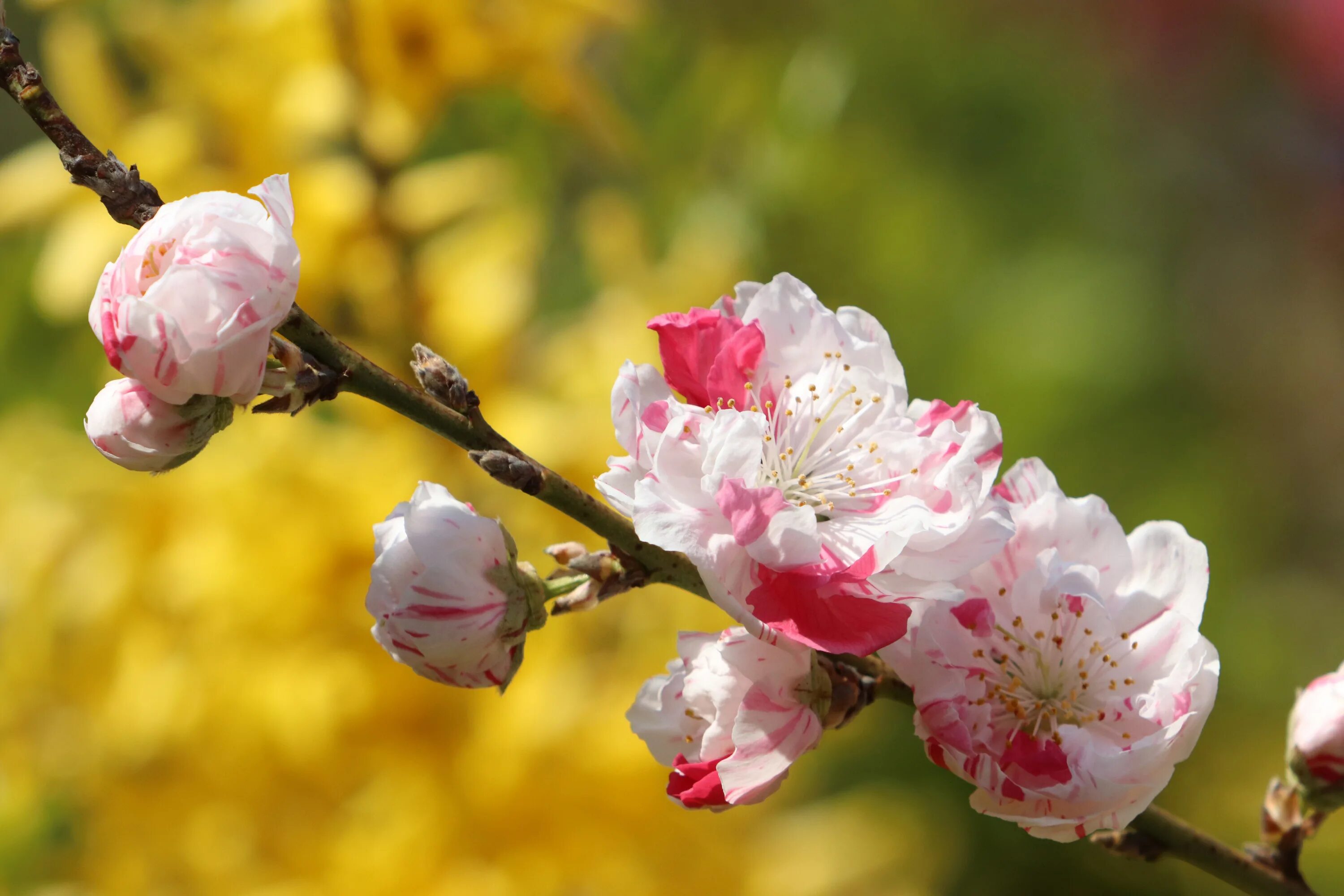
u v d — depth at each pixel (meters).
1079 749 0.54
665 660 0.79
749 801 0.54
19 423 0.85
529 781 0.75
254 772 0.76
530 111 0.91
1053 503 0.55
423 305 0.78
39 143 0.78
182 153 0.76
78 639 0.79
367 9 0.75
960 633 0.55
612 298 0.85
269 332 0.53
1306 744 0.57
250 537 0.75
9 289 0.92
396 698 0.76
